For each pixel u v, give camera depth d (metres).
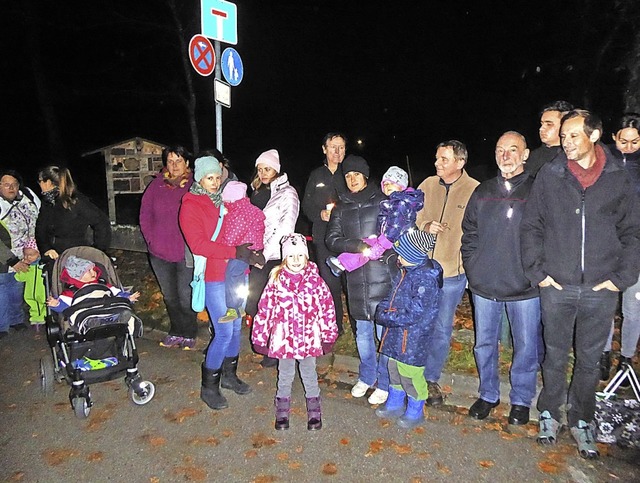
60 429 4.21
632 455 3.72
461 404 4.45
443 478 3.54
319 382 4.90
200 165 4.08
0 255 5.86
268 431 4.12
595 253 3.51
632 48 6.97
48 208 5.72
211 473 3.64
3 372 5.27
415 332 3.88
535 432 4.01
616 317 5.85
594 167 3.47
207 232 4.09
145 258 9.23
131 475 3.64
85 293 4.53
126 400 4.64
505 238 3.83
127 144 9.55
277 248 4.75
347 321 5.96
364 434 4.05
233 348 4.67
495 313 4.04
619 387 4.45
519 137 3.76
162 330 6.23
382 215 3.88
